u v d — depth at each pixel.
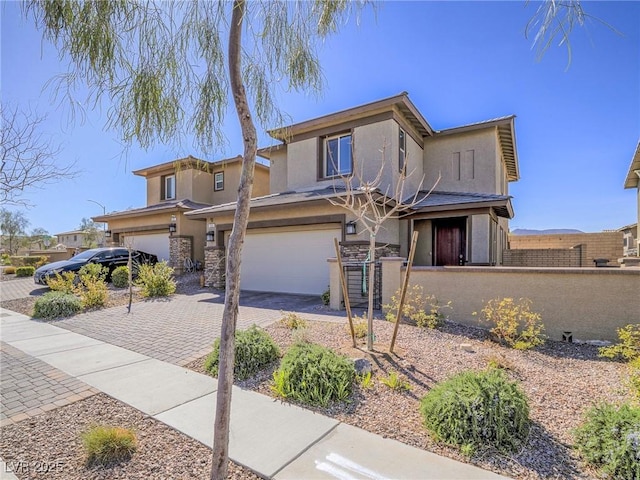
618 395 4.24
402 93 11.98
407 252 13.54
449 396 3.54
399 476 2.85
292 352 4.84
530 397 4.21
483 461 3.05
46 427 3.71
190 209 17.86
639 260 11.47
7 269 22.64
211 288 14.57
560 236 20.64
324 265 12.20
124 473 2.93
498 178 14.30
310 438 3.43
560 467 2.95
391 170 12.09
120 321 8.82
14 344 6.89
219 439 2.53
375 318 8.08
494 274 7.07
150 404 4.21
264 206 12.03
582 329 6.32
